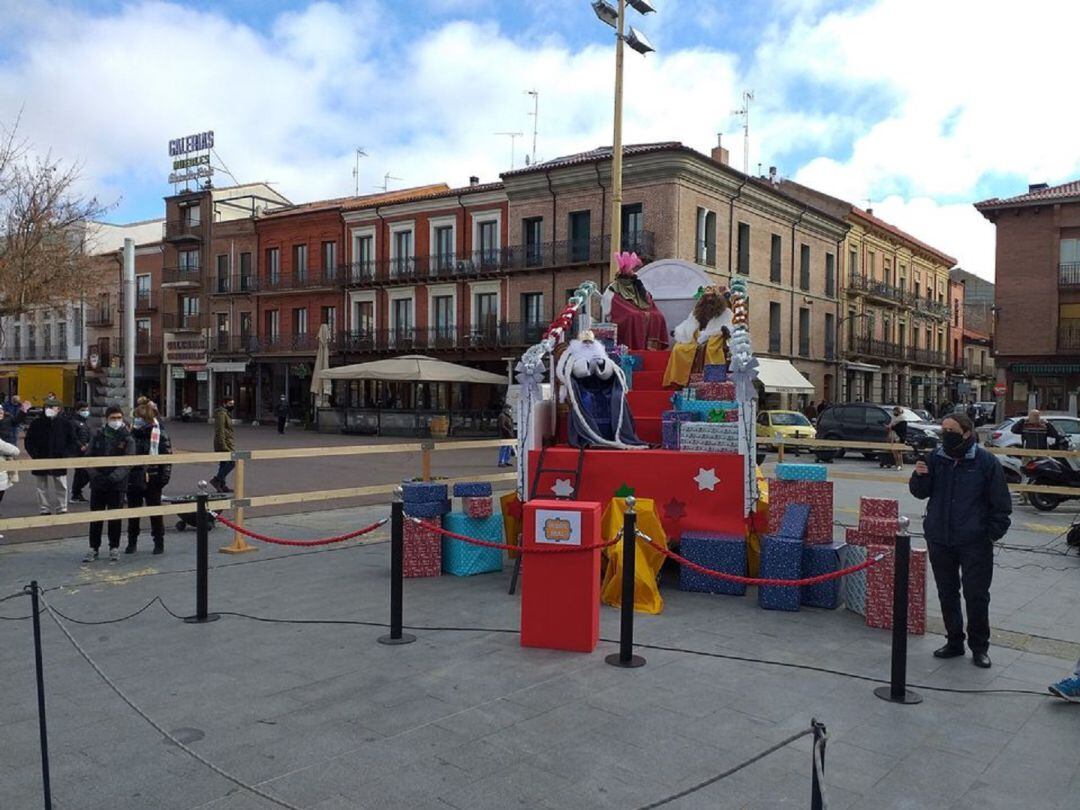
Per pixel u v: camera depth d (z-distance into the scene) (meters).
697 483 7.67
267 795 3.47
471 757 4.10
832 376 44.81
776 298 39.25
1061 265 34.88
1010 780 3.97
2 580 7.89
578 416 8.25
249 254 48.44
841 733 4.47
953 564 5.76
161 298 52.41
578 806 3.64
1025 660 5.81
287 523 11.68
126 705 4.74
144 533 10.80
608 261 34.19
